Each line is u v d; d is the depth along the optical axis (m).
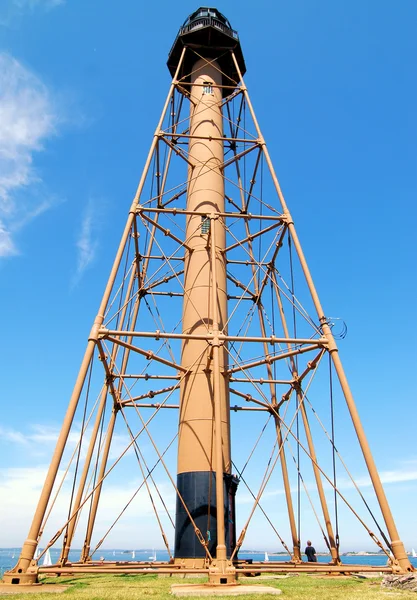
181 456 18.14
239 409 22.69
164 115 22.53
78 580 14.27
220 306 20.78
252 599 10.09
